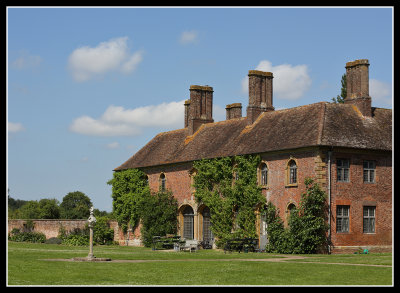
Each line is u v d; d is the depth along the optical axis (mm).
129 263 31469
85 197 96000
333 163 41656
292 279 25906
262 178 45406
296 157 42656
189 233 51750
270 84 51156
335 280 25484
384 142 44094
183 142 55906
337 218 41688
